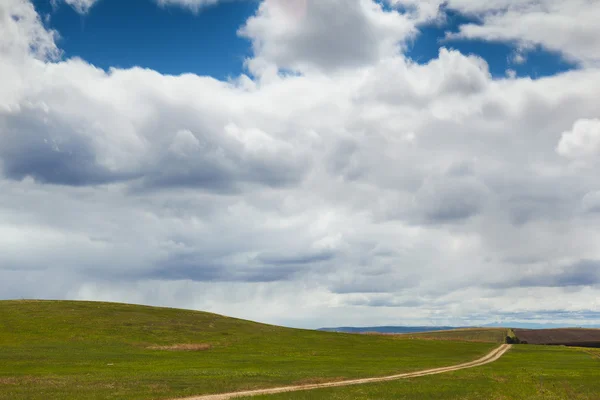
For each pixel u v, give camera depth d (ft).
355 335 474.08
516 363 309.01
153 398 144.87
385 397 158.92
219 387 167.84
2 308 414.21
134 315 432.25
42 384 170.81
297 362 279.28
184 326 411.34
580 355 377.30
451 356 353.72
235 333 407.44
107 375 200.75
